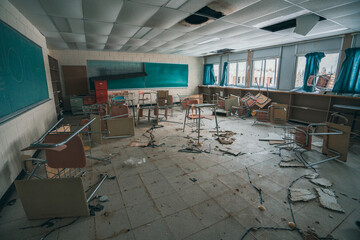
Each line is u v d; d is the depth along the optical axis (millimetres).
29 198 1699
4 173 2105
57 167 2035
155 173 2674
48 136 1944
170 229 1663
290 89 6508
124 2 2850
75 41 5824
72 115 7180
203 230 1650
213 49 7852
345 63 4844
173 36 5277
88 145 3770
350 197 2121
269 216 1822
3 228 1682
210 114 7027
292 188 2283
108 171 2734
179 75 10305
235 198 2104
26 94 2998
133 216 1825
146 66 9281
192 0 2787
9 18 2631
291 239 1558
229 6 3014
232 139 4125
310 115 5734
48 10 3100
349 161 3049
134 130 4770
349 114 4746
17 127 2574
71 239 1561
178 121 5906
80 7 3027
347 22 3867
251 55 7867
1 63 2201
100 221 1759
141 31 4684
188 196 2143
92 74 8125
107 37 5367
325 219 1783
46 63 4891
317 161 3033
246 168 2818
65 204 1746
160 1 2820
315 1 2781
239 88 7789
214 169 2789
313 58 5605
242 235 1595
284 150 3502
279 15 3457
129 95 9148
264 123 5652
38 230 1657
